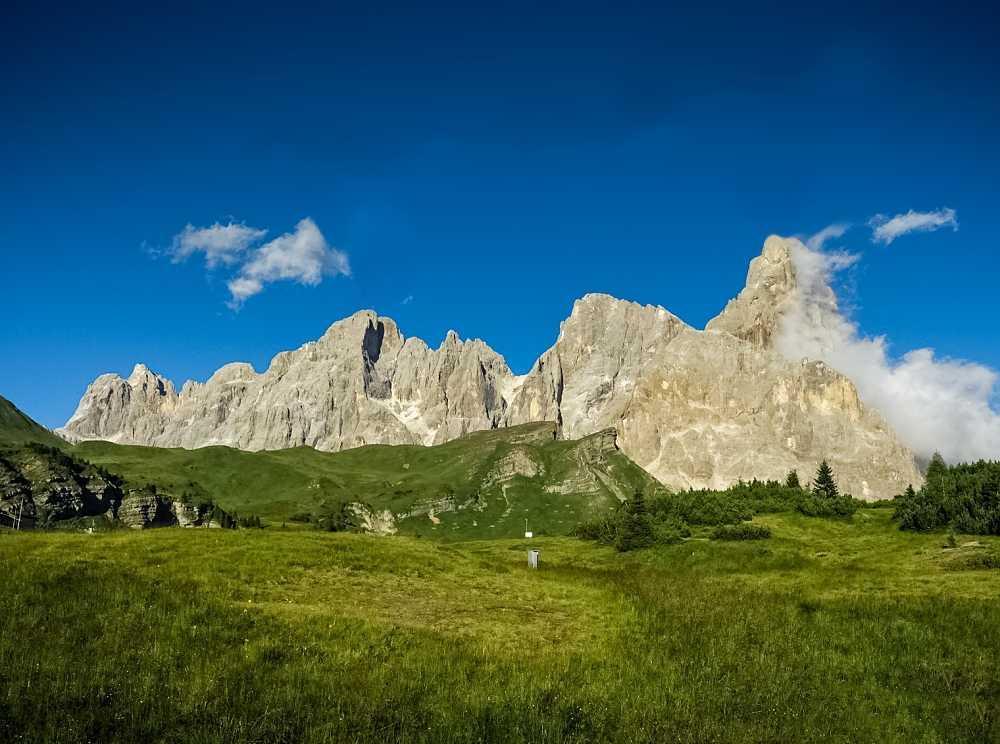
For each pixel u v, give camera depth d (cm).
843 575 4697
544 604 3622
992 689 2439
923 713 2278
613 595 3934
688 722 2123
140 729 1817
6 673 2005
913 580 4275
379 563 4228
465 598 3628
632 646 2850
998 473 6544
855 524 7294
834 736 2111
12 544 4028
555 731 1997
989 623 3069
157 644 2325
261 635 2578
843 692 2430
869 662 2702
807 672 2589
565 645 2852
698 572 5619
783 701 2314
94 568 3303
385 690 2159
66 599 2686
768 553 6125
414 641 2681
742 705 2270
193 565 3662
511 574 4606
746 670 2573
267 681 2169
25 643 2231
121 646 2319
